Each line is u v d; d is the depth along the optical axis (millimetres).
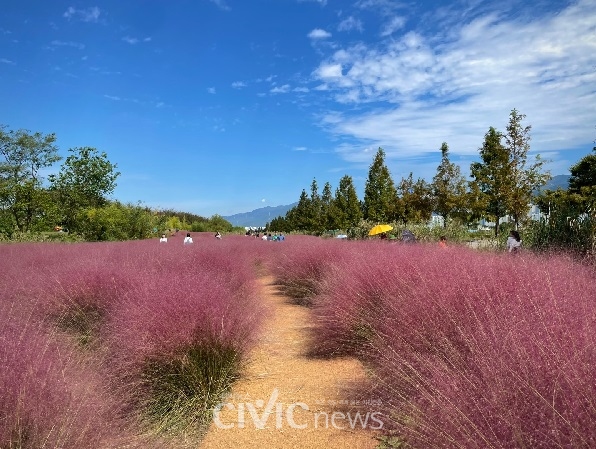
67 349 3369
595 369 1882
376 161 31203
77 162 25578
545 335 2258
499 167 19203
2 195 21266
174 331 3965
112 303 5027
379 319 4609
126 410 3152
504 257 5344
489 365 2268
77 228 24203
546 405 1839
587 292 3152
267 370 4723
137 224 25766
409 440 2465
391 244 9391
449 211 23453
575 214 9531
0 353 2582
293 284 9328
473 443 1913
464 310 3352
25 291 5371
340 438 3197
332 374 4508
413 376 2848
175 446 3121
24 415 2256
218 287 4977
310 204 50938
